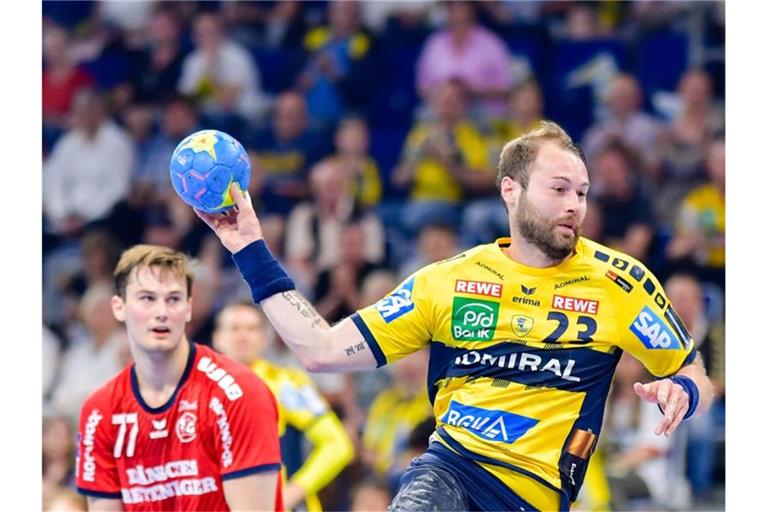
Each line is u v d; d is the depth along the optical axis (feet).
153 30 156.87
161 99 152.87
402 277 137.49
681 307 123.34
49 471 119.24
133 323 61.26
